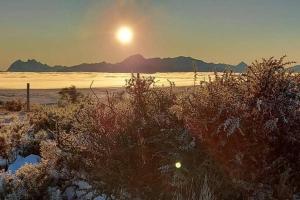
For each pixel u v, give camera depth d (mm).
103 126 5516
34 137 9797
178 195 4816
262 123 5027
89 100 6160
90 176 5219
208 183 4840
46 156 6109
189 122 5172
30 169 6000
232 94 5301
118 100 6160
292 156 4984
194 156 5012
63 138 5867
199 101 5297
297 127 5078
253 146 4949
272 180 4801
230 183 4723
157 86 6039
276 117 5047
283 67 5355
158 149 5160
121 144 5242
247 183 4668
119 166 5039
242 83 5516
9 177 5891
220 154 4957
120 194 4938
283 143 5004
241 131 4758
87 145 5434
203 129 5102
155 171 5062
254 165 4902
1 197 5488
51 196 5336
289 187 4758
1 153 8828
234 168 4812
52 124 10625
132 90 5875
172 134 5230
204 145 5039
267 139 4984
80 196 5098
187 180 4879
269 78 5301
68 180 5605
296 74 5438
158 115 5500
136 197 4918
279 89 5285
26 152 8742
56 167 5820
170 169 4898
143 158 5035
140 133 5336
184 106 5406
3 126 13102
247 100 5199
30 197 5402
